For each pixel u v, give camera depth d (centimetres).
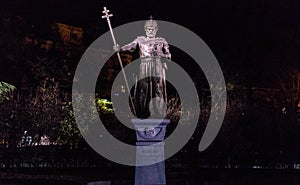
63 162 2291
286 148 2666
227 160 2433
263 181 1911
